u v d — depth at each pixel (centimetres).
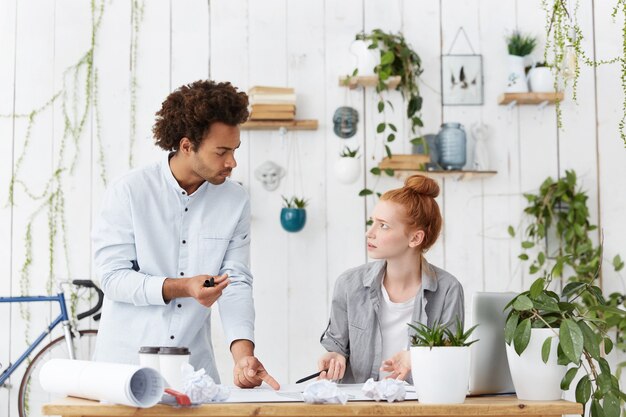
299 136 401
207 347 231
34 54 401
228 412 148
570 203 394
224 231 228
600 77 407
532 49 400
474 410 152
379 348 223
